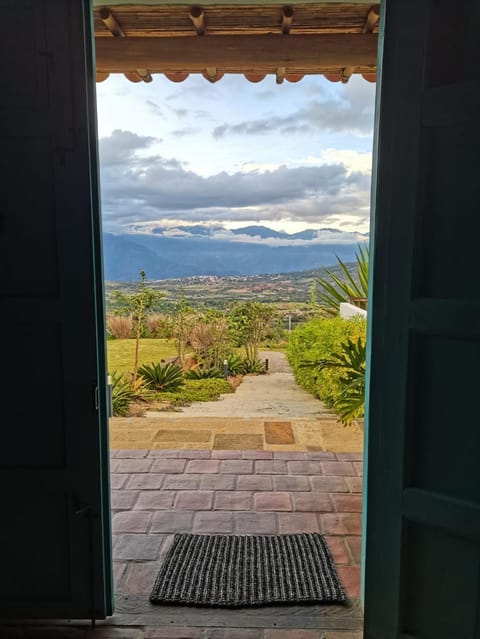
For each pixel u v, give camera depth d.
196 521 2.52
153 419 4.61
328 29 2.86
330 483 2.99
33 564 1.76
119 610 1.85
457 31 1.26
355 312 6.18
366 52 2.89
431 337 1.38
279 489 2.90
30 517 1.73
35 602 1.77
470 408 1.34
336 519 2.55
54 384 1.66
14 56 1.51
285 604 1.88
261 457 3.43
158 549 2.26
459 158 1.29
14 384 1.66
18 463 1.70
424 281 1.38
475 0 1.23
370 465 1.55
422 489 1.44
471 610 1.39
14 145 1.55
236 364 7.88
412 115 1.33
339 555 2.23
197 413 5.16
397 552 1.50
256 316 8.58
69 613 1.77
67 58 1.50
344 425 3.87
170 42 2.93
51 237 1.58
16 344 1.64
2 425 1.69
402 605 1.52
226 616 1.82
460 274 1.32
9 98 1.52
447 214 1.32
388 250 1.42
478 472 1.34
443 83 1.29
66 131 1.53
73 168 1.54
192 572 2.08
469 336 1.31
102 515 1.73
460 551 1.40
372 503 1.56
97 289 1.65
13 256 1.60
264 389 6.71
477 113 1.25
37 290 1.62
